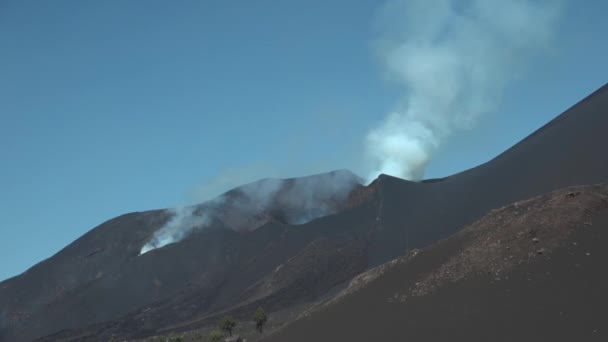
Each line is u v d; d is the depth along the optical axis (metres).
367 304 89.06
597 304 70.12
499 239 86.69
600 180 154.88
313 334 88.25
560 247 80.56
